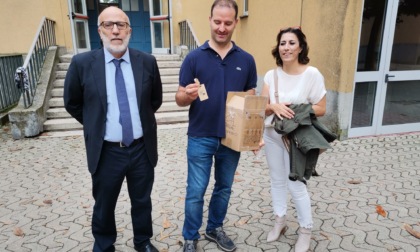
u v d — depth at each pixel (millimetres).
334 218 3045
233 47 2287
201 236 2799
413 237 2740
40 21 7367
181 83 2281
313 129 2281
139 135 2248
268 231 2881
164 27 8703
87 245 2709
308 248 2562
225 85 2256
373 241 2695
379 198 3414
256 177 4016
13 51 7707
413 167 4223
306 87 2338
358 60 5047
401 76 5309
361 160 4484
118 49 2059
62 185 3859
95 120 2125
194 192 2379
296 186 2416
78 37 8039
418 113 5676
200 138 2312
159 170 4281
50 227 2973
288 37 2285
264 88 2508
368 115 5434
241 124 2125
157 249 2609
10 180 4012
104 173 2213
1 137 5793
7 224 3029
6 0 7430
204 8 8477
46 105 6309
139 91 2186
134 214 2465
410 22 5125
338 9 4887
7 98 7098
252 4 7934
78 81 2135
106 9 2049
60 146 5270
